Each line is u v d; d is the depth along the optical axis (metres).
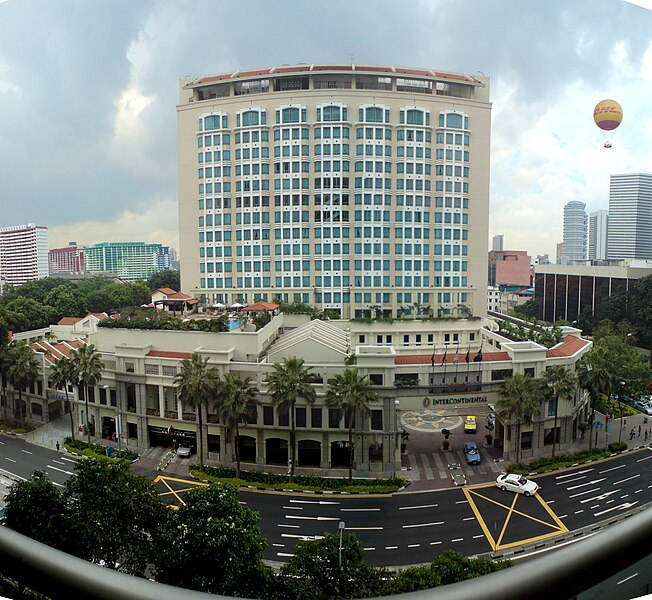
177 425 57.69
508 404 51.88
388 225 102.38
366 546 39.22
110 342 63.00
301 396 51.12
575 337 71.94
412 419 69.50
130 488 32.53
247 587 27.62
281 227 102.88
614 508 44.62
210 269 106.31
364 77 103.50
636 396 72.81
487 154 105.88
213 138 104.12
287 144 101.75
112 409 61.53
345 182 101.12
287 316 87.25
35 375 67.38
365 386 49.28
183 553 28.33
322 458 53.72
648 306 94.88
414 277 103.06
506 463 54.34
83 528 29.50
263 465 54.75
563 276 124.06
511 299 159.12
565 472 52.50
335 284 102.56
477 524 42.34
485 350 83.06
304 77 103.12
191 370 51.94
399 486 49.19
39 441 62.47
